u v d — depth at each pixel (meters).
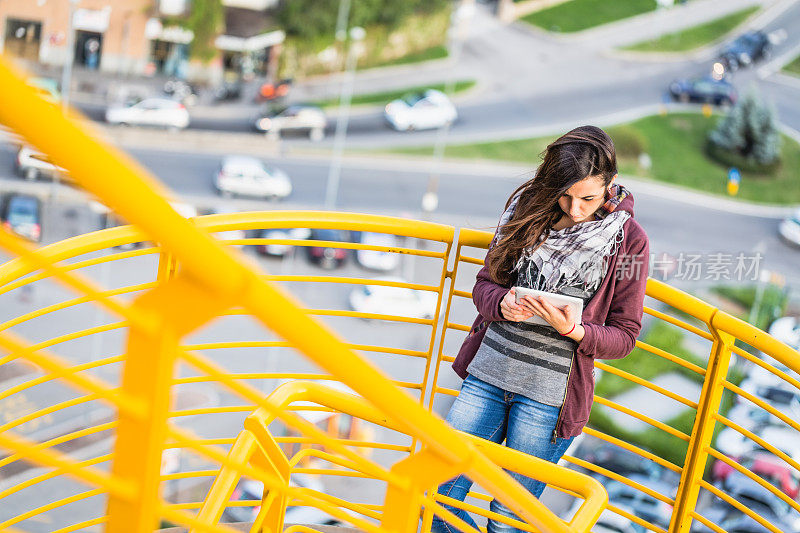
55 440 2.30
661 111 50.81
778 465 24.52
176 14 45.22
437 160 46.66
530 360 2.74
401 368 33.81
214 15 45.56
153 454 1.15
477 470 1.56
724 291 35.34
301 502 1.94
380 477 1.55
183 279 1.12
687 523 2.94
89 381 1.13
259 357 32.41
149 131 44.06
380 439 25.47
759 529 22.56
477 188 46.19
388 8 47.66
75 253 2.47
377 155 46.06
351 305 36.19
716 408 2.87
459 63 49.44
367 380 1.28
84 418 24.25
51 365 1.11
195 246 1.02
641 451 2.90
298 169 44.97
